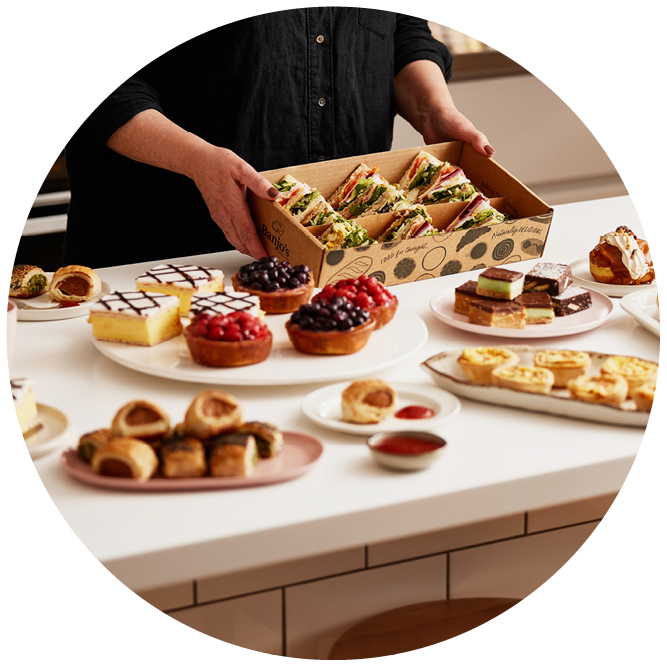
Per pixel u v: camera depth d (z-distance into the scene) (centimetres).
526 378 183
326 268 244
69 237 318
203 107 300
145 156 269
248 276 236
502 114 586
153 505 150
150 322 210
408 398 183
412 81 331
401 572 216
